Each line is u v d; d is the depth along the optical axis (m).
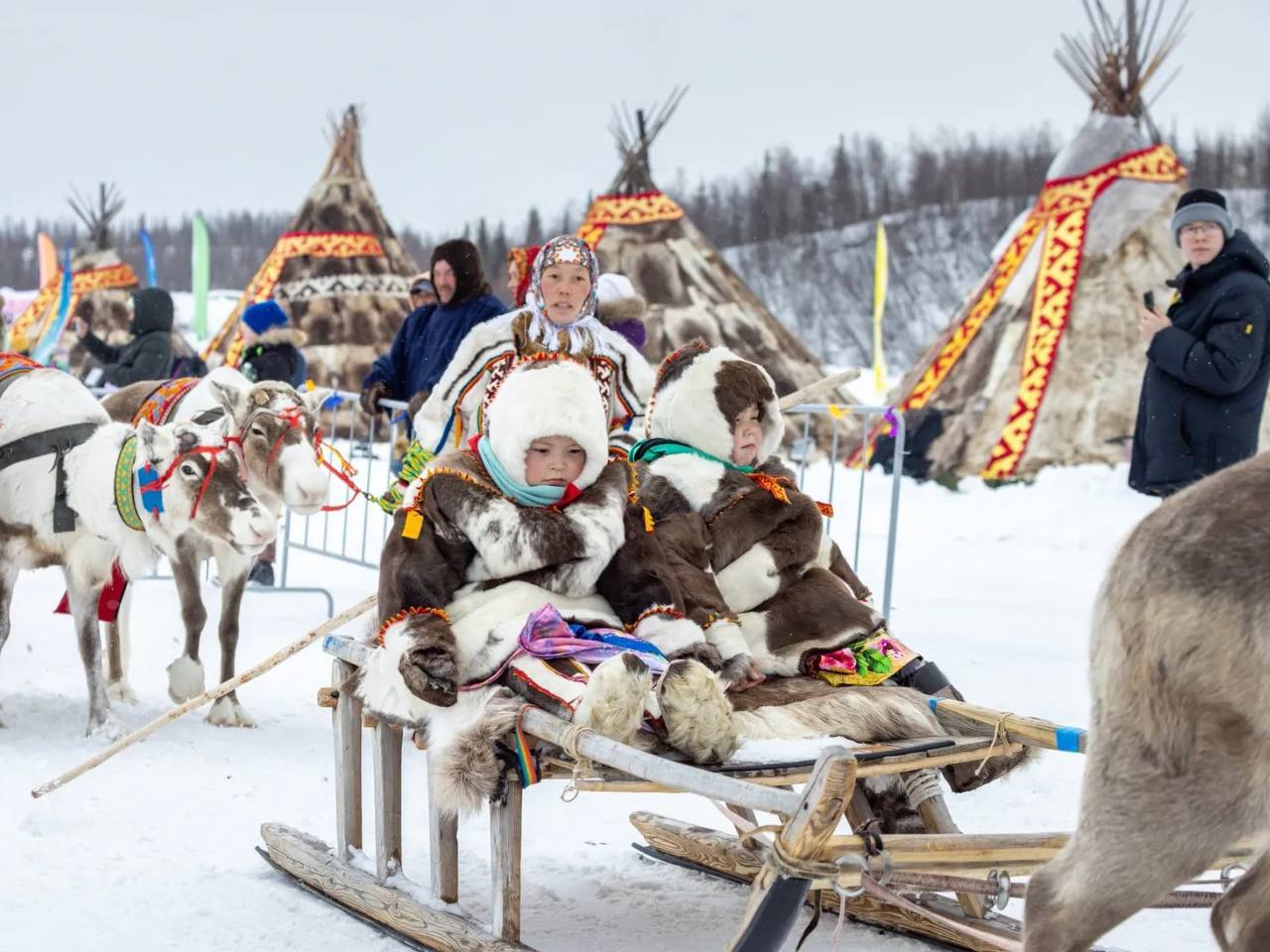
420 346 8.51
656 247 20.72
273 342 9.73
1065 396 17.09
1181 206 7.52
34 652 8.60
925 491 16.64
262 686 7.78
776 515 4.45
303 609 10.09
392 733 4.26
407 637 3.83
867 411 8.35
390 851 4.28
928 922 4.16
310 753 6.39
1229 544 2.78
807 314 65.25
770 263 69.81
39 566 6.82
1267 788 2.76
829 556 4.65
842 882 2.97
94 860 4.79
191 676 6.91
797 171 79.62
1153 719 2.83
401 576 3.94
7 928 4.12
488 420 4.13
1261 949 2.92
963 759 3.76
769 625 4.29
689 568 4.23
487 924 3.94
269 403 7.07
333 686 4.51
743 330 20.11
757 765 3.51
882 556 12.95
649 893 4.62
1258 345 7.24
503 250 73.81
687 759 3.53
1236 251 7.39
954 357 18.06
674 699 3.43
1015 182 76.50
